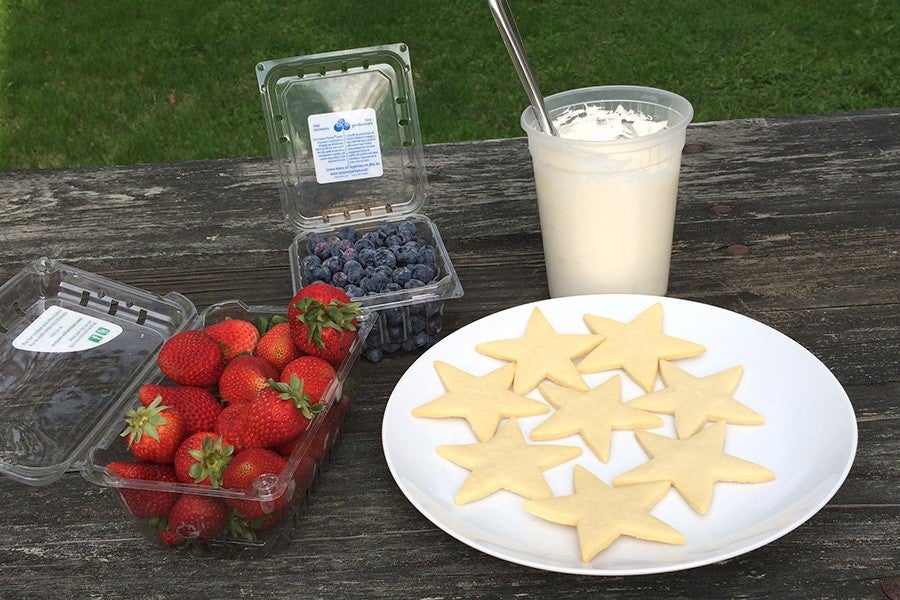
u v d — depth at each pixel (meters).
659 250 1.17
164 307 1.19
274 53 3.63
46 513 0.93
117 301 1.22
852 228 1.32
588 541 0.80
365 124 1.29
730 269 1.26
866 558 0.82
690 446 0.91
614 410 0.97
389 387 1.08
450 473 0.91
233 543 0.86
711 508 0.85
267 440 0.85
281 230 1.44
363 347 1.11
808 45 3.48
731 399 0.97
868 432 0.96
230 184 1.59
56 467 0.91
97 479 0.84
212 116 3.32
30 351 1.14
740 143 1.59
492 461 0.90
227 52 3.64
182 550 0.87
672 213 1.16
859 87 3.24
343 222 1.33
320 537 0.88
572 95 1.23
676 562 0.79
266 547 0.86
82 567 0.87
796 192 1.43
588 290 1.19
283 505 0.84
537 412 0.98
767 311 1.17
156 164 1.67
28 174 1.65
